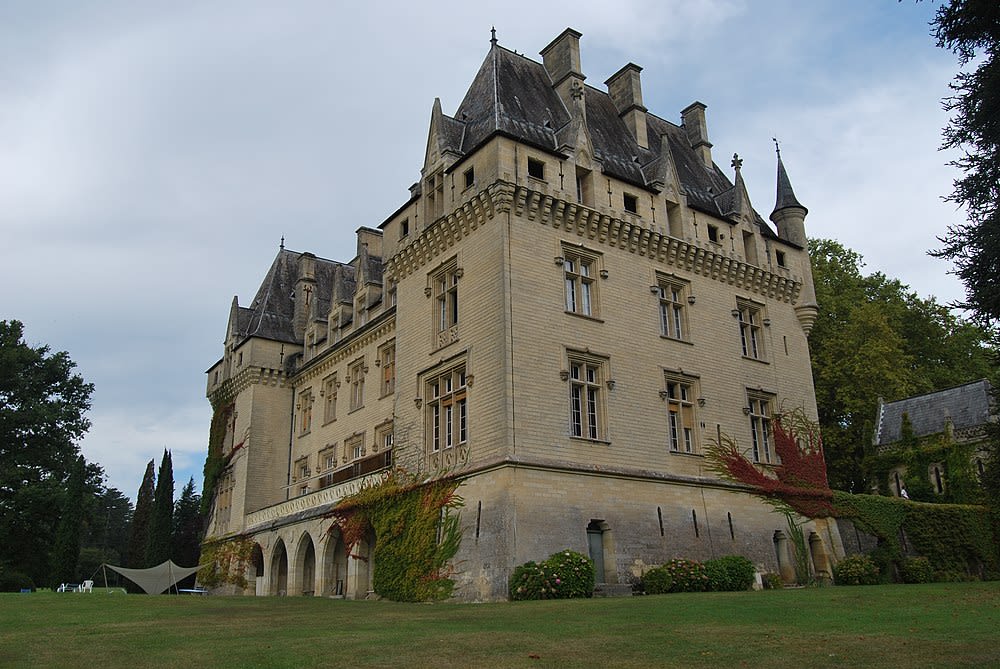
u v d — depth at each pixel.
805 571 33.56
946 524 39.38
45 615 20.23
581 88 36.06
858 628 14.21
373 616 19.30
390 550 30.53
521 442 27.14
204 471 51.66
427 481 29.92
